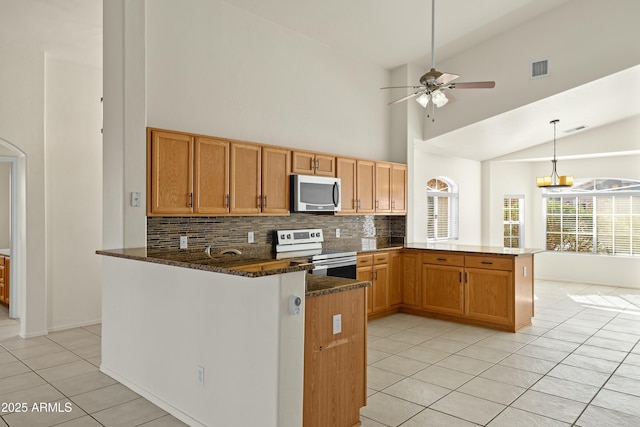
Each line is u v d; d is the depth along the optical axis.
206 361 2.67
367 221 6.37
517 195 8.91
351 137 6.01
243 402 2.41
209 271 2.51
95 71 5.25
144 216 3.70
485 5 5.09
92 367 3.77
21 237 4.78
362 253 5.29
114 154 3.69
